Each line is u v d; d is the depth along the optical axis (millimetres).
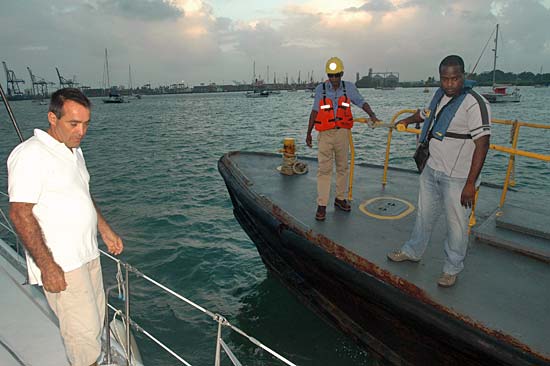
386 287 3271
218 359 2355
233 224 9000
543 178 12523
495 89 56281
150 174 14469
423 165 3365
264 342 4902
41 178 2008
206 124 35719
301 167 6484
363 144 20078
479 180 3178
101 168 15859
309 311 5371
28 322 3045
